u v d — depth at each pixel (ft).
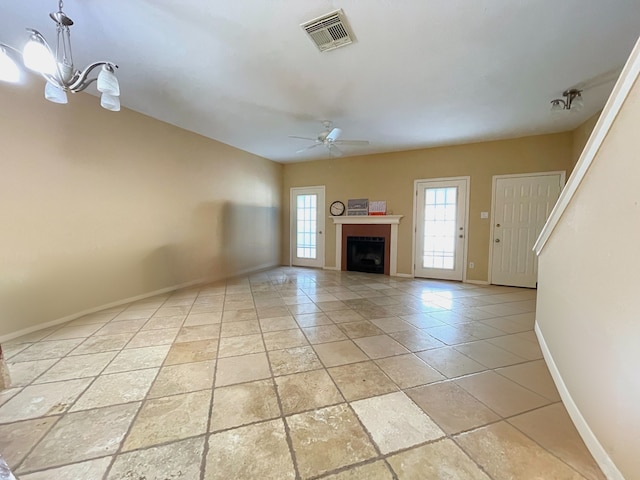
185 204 14.24
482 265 16.16
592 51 7.58
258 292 13.76
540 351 7.61
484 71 8.59
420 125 13.29
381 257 19.03
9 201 8.10
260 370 6.50
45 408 5.13
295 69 8.48
